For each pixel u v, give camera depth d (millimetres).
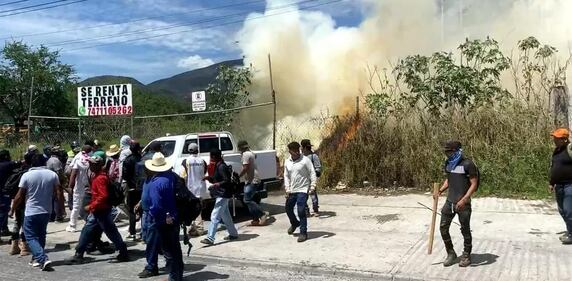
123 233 9852
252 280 6785
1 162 8820
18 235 8516
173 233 6520
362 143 14320
